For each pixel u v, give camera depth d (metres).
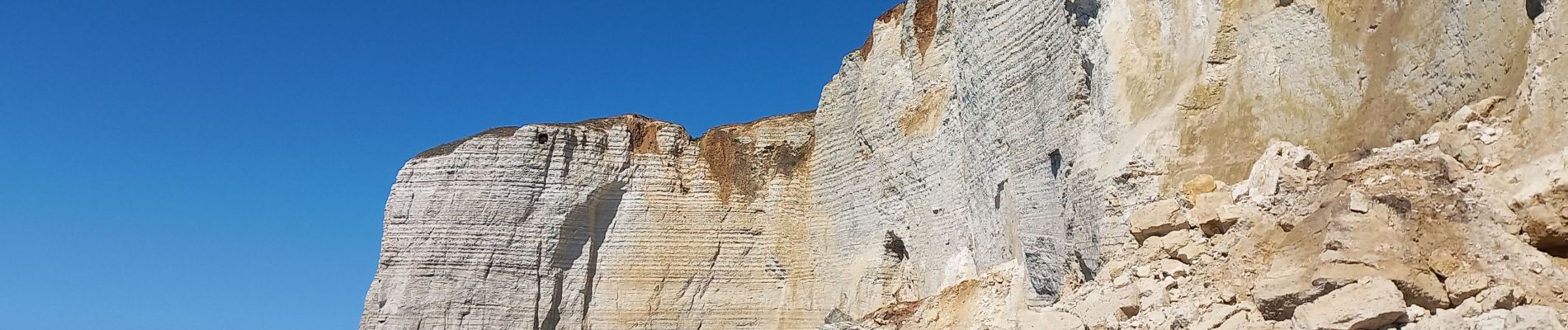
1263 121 16.16
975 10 25.73
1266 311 12.57
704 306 37.22
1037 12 22.08
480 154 38.59
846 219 34.75
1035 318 15.96
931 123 30.59
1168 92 17.56
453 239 37.97
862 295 32.72
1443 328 11.02
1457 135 12.80
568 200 37.91
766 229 37.66
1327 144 15.07
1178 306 13.71
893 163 32.28
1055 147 20.27
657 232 37.88
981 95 24.84
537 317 37.12
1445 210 12.09
